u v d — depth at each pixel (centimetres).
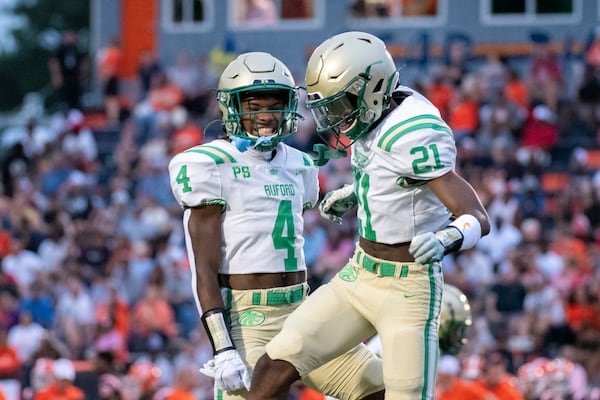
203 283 1738
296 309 1697
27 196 4941
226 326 1733
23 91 11881
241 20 6575
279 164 1809
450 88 5472
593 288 3891
